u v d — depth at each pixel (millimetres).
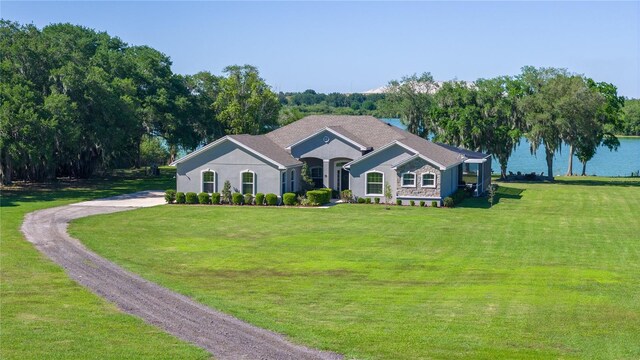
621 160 127438
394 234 32188
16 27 58531
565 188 58844
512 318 17984
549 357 14961
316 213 39500
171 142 71062
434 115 69312
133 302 19750
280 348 15648
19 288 21391
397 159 44312
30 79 55250
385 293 20859
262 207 42406
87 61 64188
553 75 67750
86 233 31969
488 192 51062
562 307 19094
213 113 73938
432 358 14945
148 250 28062
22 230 32594
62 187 55312
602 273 23781
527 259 26406
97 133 56500
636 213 41188
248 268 24688
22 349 15484
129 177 65938
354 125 50750
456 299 20047
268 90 74688
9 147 47719
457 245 29391
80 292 20938
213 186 45062
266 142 47562
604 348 15570
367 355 15164
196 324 17547
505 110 66250
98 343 15945
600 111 68312
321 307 19219
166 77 71250
